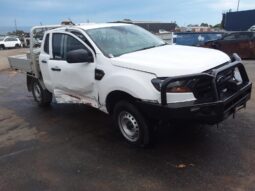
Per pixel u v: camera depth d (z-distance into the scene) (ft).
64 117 21.90
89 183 12.98
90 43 17.04
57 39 19.81
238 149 14.96
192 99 13.32
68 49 18.71
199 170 13.33
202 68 13.65
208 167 13.52
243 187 11.92
